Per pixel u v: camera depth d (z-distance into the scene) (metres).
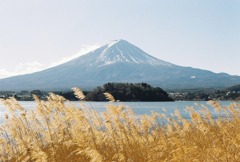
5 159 12.52
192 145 10.42
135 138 11.15
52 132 12.70
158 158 9.96
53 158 10.52
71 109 11.76
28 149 11.38
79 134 9.43
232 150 9.00
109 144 10.84
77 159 10.39
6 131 13.82
